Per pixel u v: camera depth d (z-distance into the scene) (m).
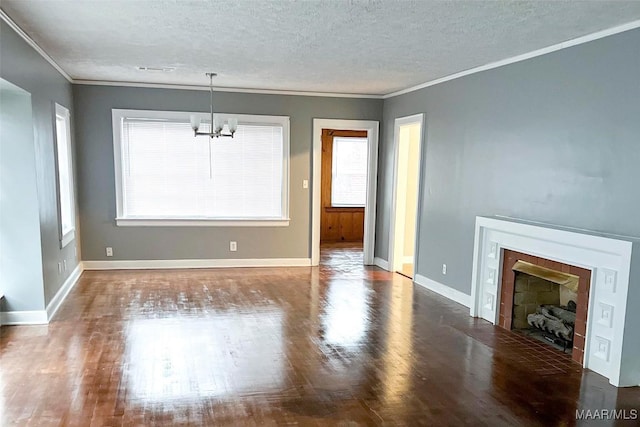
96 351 3.61
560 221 3.86
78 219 6.16
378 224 7.19
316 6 3.00
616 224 3.37
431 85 5.72
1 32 3.24
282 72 5.27
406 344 3.91
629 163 3.27
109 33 3.74
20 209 4.09
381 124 7.05
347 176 9.50
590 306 3.44
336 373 3.32
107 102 6.14
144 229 6.45
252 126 6.63
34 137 4.08
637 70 3.20
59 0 2.95
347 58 4.50
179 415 2.71
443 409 2.85
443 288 5.51
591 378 3.31
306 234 7.00
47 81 4.59
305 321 4.44
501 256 4.41
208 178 6.60
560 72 3.84
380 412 2.80
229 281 5.92
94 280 5.80
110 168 6.26
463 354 3.72
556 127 3.88
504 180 4.50
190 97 6.39
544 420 2.75
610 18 3.13
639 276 3.10
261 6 3.02
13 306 4.15
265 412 2.77
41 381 3.11
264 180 6.77
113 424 2.61
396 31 3.54
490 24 3.32
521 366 3.49
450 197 5.37
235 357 3.55
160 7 3.07
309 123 6.80
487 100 4.71
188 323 4.29
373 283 6.04
